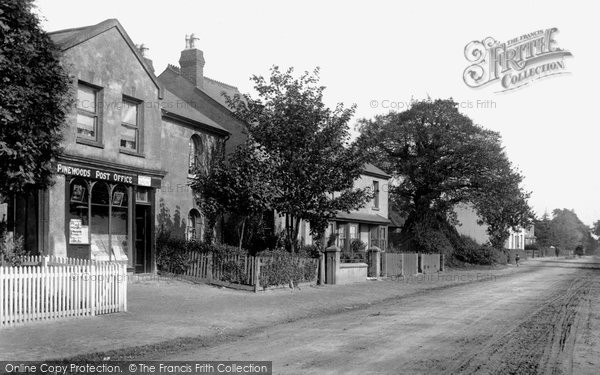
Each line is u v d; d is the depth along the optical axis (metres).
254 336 11.27
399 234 47.69
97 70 17.84
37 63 11.63
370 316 14.39
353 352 9.36
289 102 21.81
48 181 12.77
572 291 22.59
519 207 59.28
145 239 20.02
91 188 17.62
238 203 20.30
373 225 38.75
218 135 24.73
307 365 8.38
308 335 11.23
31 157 11.40
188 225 22.84
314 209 22.44
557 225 140.75
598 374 7.95
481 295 20.69
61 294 12.06
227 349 9.77
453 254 46.44
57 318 11.93
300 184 21.56
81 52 17.23
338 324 12.86
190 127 23.05
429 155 46.19
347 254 29.16
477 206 46.16
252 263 19.06
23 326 11.09
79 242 17.19
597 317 14.09
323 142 21.81
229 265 19.34
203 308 14.67
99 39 17.94
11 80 10.99
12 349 9.34
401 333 11.39
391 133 46.75
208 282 19.41
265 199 20.19
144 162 19.86
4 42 10.94
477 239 63.00
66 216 16.66
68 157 16.41
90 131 17.84
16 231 15.95
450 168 45.84
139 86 19.75
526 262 66.81
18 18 11.12
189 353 9.45
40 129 11.66
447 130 45.62
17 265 13.00
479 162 44.41
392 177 48.84
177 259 20.19
